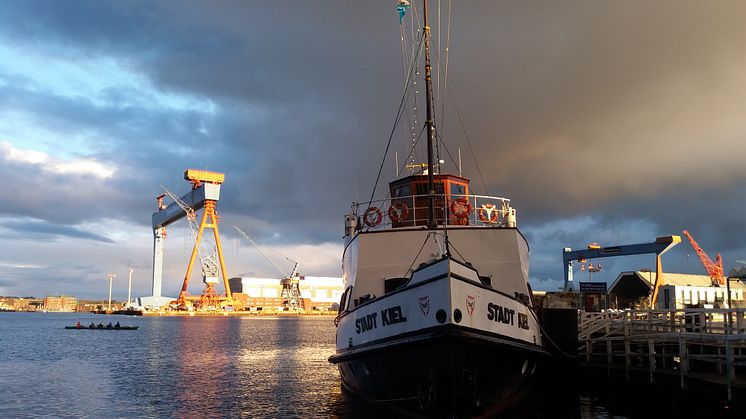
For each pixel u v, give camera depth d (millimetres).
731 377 19797
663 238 75812
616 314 35312
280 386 34562
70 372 43625
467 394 16609
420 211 23844
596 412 23234
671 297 78000
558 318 28266
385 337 17875
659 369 26062
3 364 50156
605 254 82438
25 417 25688
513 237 20984
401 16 27250
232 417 25109
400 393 18203
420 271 16969
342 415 24312
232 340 86625
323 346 72812
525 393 21000
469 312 16312
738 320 22656
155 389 33844
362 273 20797
